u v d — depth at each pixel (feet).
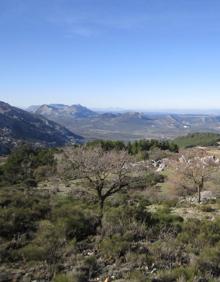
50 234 40.73
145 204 92.53
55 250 37.04
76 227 43.50
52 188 128.57
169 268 35.37
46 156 180.34
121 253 38.22
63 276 30.83
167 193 132.16
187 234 45.98
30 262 34.14
